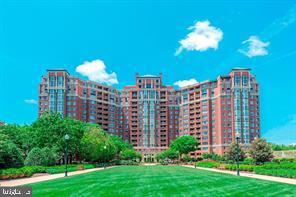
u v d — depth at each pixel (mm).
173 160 181375
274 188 28953
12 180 40906
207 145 195375
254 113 182625
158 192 25953
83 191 26672
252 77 186125
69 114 185375
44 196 23547
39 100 184500
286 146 154375
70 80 189375
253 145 85750
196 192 25953
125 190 27438
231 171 66562
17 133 89875
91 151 100875
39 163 68625
